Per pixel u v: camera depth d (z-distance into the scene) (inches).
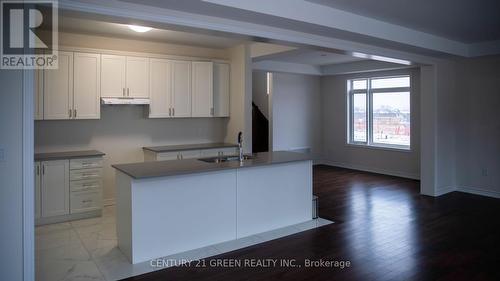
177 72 224.1
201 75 233.0
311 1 140.9
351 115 350.9
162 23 124.0
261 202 164.6
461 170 249.0
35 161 175.5
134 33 197.3
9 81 97.2
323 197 235.5
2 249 97.9
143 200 132.3
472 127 241.1
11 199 98.4
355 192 250.2
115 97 203.0
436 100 234.8
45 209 179.3
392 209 206.2
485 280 118.8
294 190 177.2
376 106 328.5
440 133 239.3
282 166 171.8
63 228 174.4
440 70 237.0
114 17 116.2
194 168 142.6
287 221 174.7
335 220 184.9
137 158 225.6
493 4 144.6
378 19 167.5
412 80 295.3
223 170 148.3
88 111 195.2
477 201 222.8
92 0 109.7
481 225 176.2
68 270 126.3
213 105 240.1
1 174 97.0
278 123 340.8
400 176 307.3
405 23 175.0
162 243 137.2
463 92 243.9
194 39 214.2
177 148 221.0
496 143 230.2
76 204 187.8
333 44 171.3
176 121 238.8
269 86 338.0
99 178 193.9
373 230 169.2
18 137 98.5
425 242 153.4
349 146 349.4
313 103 368.8
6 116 96.9
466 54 228.7
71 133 203.0
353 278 119.9
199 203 145.5
